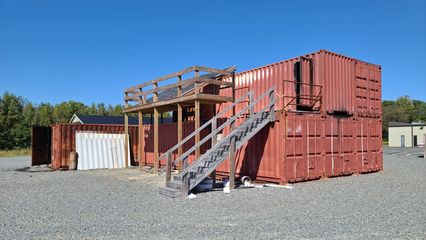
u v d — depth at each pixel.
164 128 21.03
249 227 6.51
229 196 10.15
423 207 8.34
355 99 15.49
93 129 21.81
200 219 7.21
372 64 16.52
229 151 11.55
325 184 12.48
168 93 20.41
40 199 9.87
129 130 23.20
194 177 10.72
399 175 15.23
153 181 14.16
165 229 6.41
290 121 12.88
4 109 54.75
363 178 14.19
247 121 12.01
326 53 14.31
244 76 16.59
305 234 6.02
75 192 11.18
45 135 23.41
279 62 14.92
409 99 88.50
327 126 14.20
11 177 16.00
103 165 21.55
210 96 14.29
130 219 7.25
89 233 6.18
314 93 14.20
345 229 6.33
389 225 6.62
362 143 15.77
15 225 6.80
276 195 10.22
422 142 53.75
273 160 13.00
